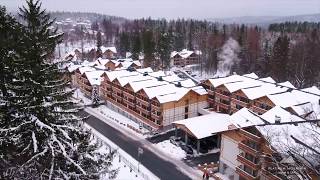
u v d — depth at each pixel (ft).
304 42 399.65
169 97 223.51
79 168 69.10
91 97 299.17
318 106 198.29
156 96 219.20
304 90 234.99
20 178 69.92
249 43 420.36
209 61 418.10
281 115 162.20
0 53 67.21
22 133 69.51
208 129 193.57
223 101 244.22
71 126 75.72
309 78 318.86
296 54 342.85
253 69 371.56
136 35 492.95
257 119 149.89
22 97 67.72
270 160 123.54
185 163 179.52
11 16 73.92
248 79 258.57
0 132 67.00
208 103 253.44
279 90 231.91
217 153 192.24
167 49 401.49
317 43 373.40
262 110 215.92
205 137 187.62
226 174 165.89
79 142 79.15
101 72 313.32
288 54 337.93
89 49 534.78
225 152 163.53
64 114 76.13
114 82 266.36
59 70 75.61
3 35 68.90
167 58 401.08
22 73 67.97
